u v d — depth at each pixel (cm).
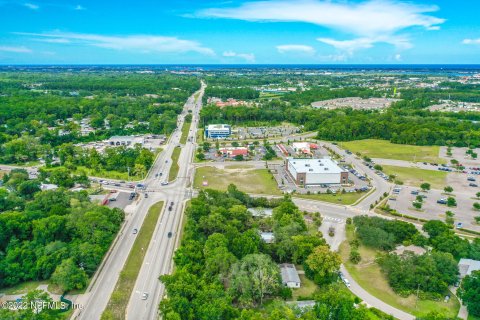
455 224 16088
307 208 17850
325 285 11294
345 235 15062
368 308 10600
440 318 9056
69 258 12031
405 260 11975
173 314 9188
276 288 10962
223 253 11631
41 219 13800
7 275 11494
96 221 13925
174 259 12169
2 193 16888
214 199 16900
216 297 9962
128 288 11462
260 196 19338
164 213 17000
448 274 11612
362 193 19975
